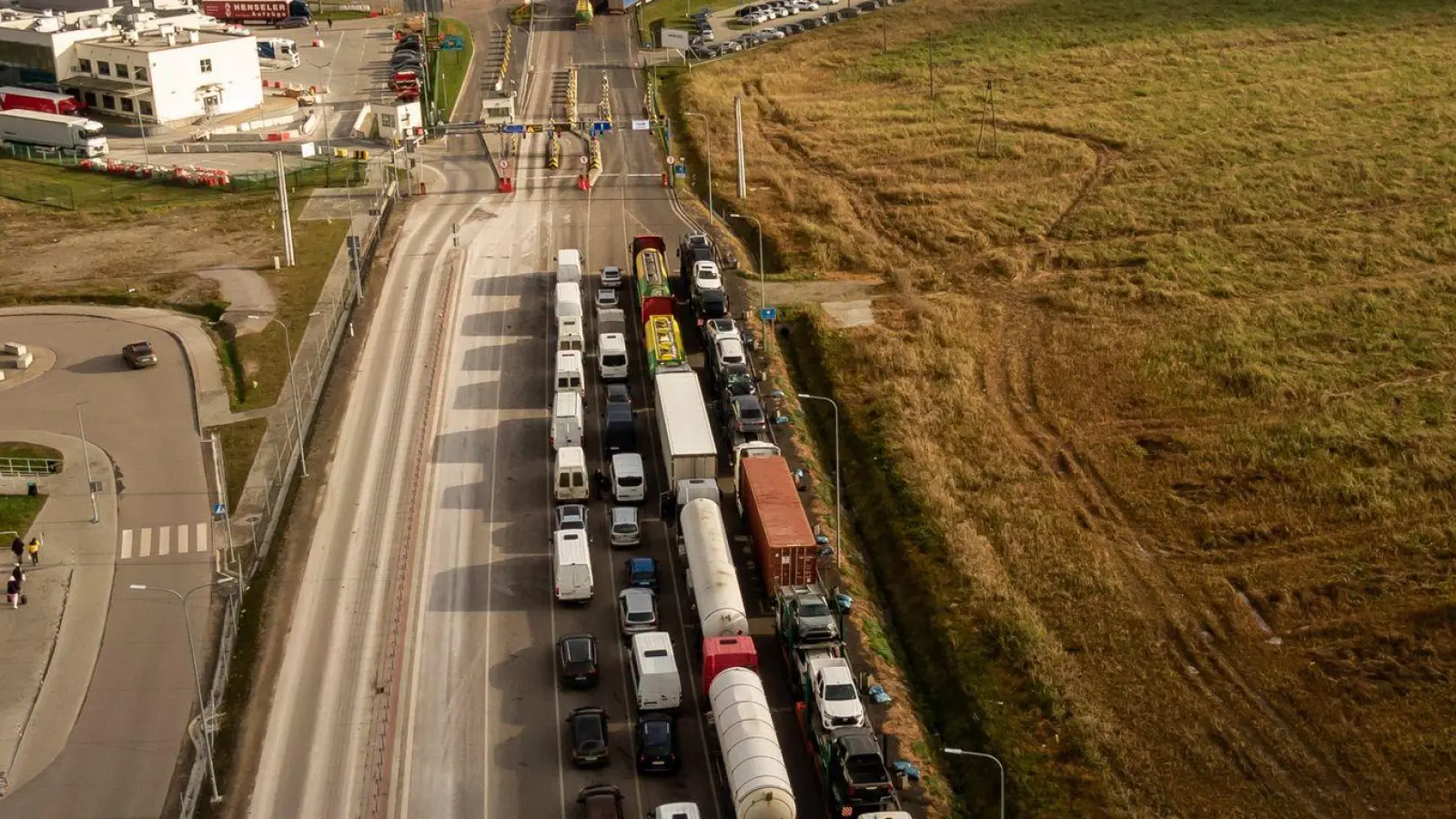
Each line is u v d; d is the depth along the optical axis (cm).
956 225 14438
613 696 7538
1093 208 14762
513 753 7112
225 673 7712
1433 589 8388
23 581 8538
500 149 16550
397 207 14625
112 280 12838
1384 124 17188
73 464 9825
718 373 10494
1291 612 8238
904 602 8562
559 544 8338
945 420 10569
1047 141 16825
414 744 7181
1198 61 19975
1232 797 6875
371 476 9662
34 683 7706
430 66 19925
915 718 7538
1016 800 6888
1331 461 9831
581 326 11419
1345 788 6938
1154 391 10975
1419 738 7225
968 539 8950
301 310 12156
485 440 10138
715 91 18975
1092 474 9862
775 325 12106
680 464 8962
